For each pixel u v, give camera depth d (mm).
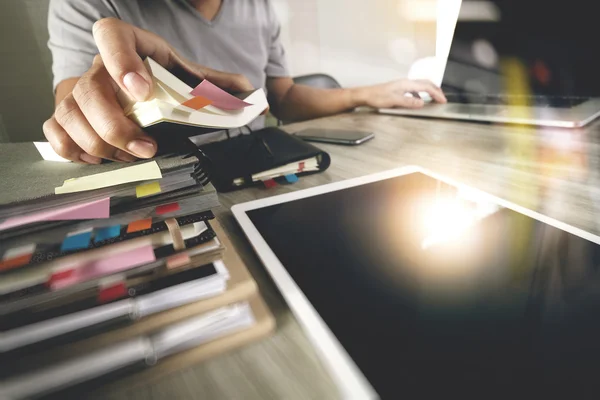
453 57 945
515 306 282
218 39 1138
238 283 286
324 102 1172
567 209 448
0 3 1078
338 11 1641
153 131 360
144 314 261
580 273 314
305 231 404
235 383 249
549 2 743
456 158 637
